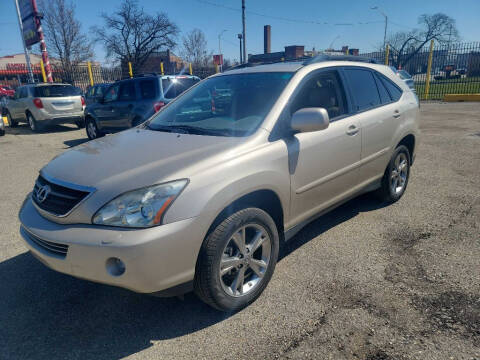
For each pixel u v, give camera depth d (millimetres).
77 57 44156
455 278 2918
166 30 46281
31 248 2498
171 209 2199
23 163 7742
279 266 3227
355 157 3615
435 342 2254
